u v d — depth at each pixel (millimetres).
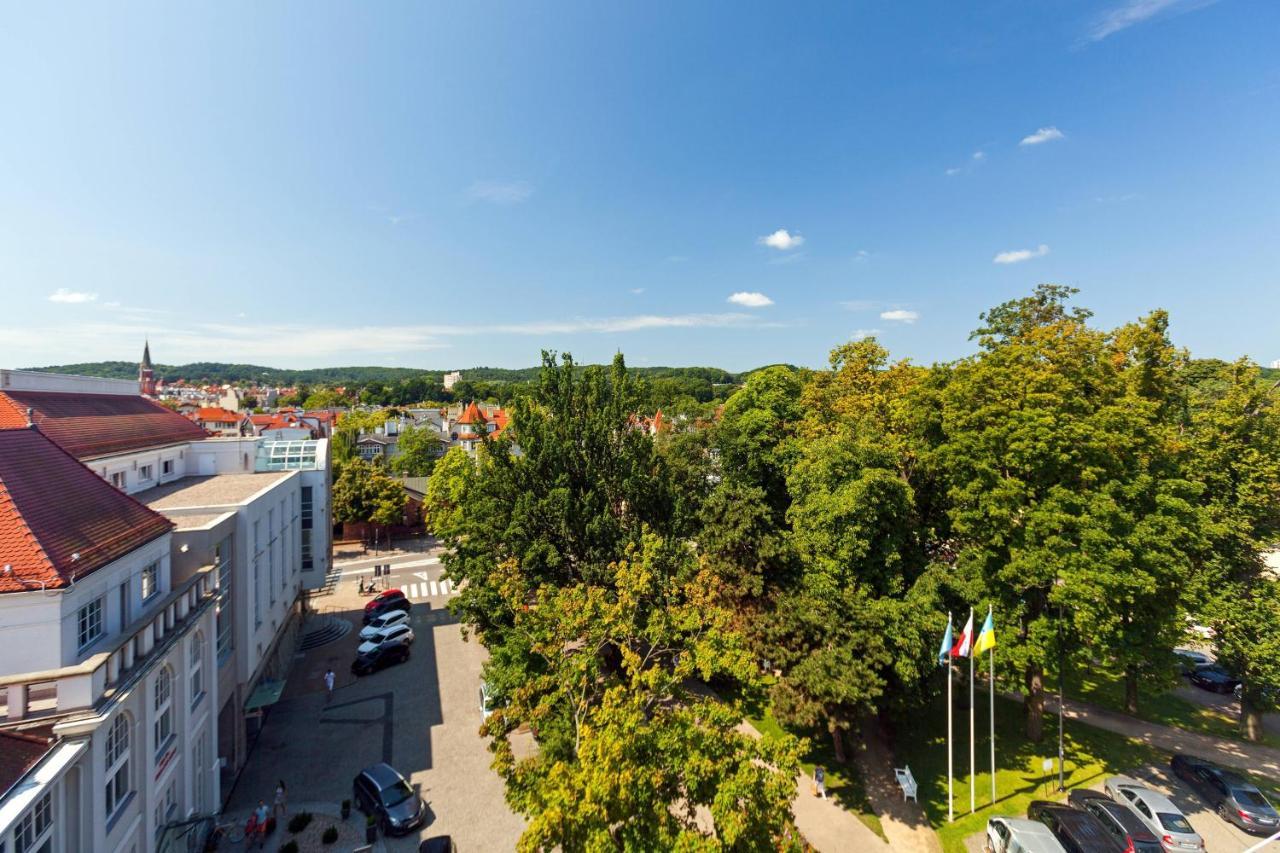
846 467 27703
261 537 29469
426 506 55656
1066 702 31578
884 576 27438
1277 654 24891
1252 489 27109
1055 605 25297
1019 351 28062
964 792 24312
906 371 43281
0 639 13844
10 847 11109
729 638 18875
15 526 14984
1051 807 21719
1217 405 29844
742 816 12008
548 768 14742
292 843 20578
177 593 19391
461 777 25000
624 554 27750
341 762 26188
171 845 18156
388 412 158625
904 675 23531
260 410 176125
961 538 29844
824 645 23391
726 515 28281
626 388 32812
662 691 17359
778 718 22844
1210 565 26484
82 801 13922
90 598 15773
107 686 14930
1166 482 24406
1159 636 24016
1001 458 25562
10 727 13352
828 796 23938
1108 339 33531
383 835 21516
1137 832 20031
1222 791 22812
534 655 23922
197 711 21031
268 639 30562
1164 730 28891
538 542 27562
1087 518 22953
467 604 28094
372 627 39094
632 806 12156
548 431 30844
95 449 28438
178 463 37969
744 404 47594
